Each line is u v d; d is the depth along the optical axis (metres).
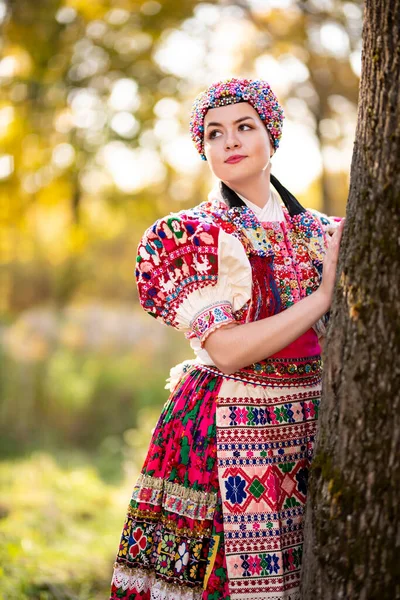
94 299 16.31
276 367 2.35
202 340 2.26
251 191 2.46
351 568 1.99
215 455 2.31
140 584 2.38
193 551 2.31
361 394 1.99
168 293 2.31
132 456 9.01
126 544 2.40
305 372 2.39
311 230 2.47
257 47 6.04
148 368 12.96
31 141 6.46
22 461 9.80
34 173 6.54
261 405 2.32
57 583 4.14
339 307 2.07
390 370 1.95
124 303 16.36
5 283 15.61
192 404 2.38
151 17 6.00
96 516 6.34
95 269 16.08
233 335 2.23
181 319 2.31
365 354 1.98
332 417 2.06
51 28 6.20
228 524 2.24
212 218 2.40
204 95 2.42
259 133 2.40
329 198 6.06
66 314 14.01
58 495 6.92
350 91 5.87
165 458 2.42
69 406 11.98
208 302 2.27
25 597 3.78
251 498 2.26
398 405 1.95
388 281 1.96
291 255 2.43
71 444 11.73
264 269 2.37
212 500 2.29
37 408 11.94
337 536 2.01
